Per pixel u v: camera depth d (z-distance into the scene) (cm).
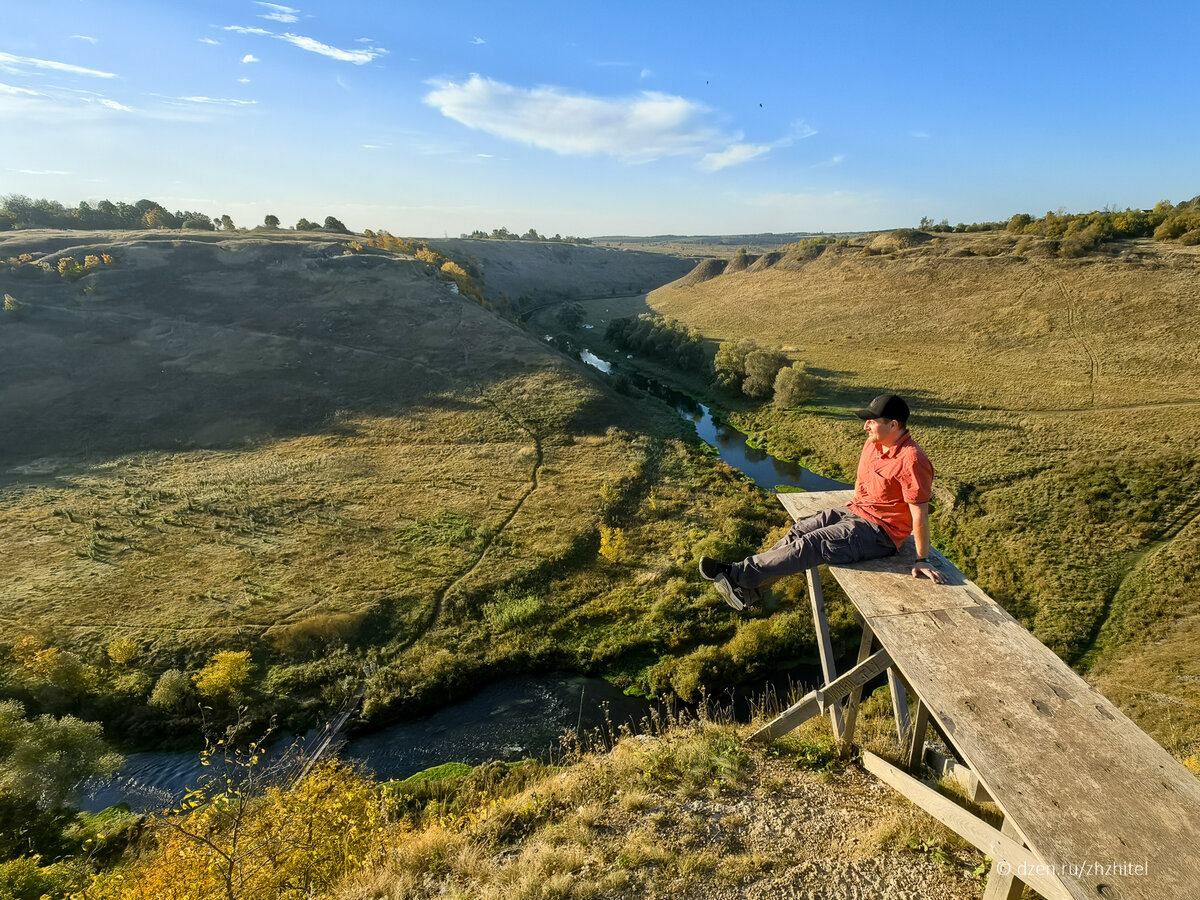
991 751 283
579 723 1788
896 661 345
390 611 2269
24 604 2280
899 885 431
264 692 1888
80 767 1534
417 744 1727
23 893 1058
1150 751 282
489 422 4225
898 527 446
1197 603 1948
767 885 452
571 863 507
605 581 2445
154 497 3144
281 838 662
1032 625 2042
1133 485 2673
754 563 459
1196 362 4009
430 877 554
